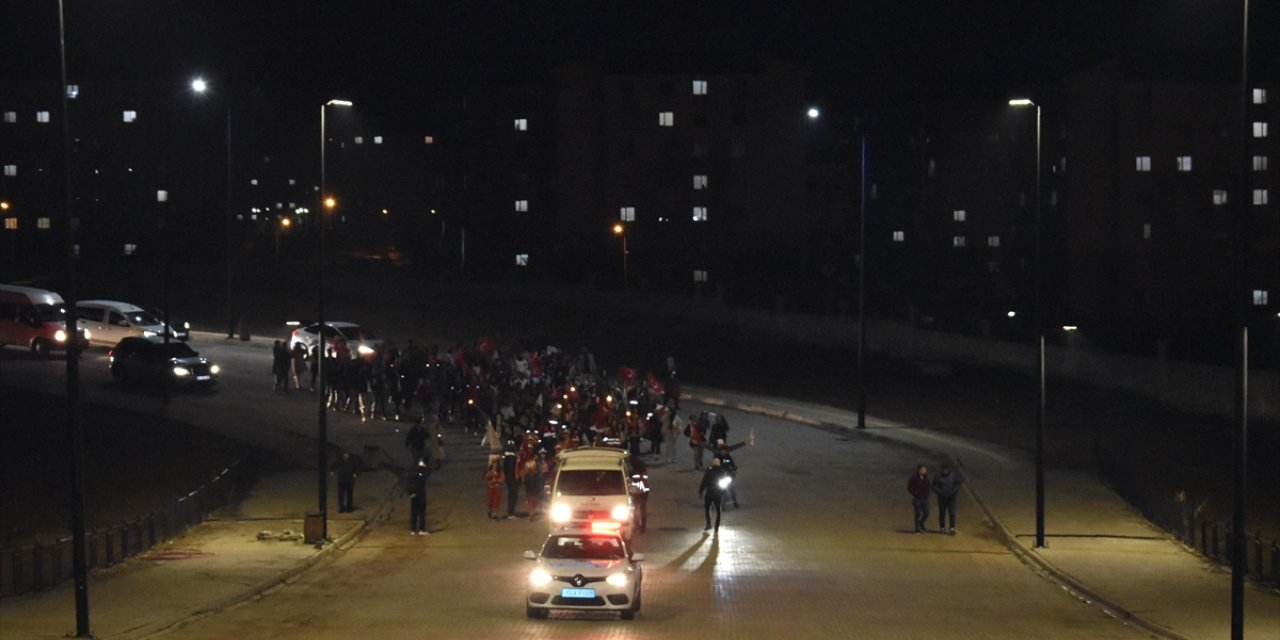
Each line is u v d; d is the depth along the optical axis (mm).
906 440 50094
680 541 33406
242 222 130500
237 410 52719
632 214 102750
